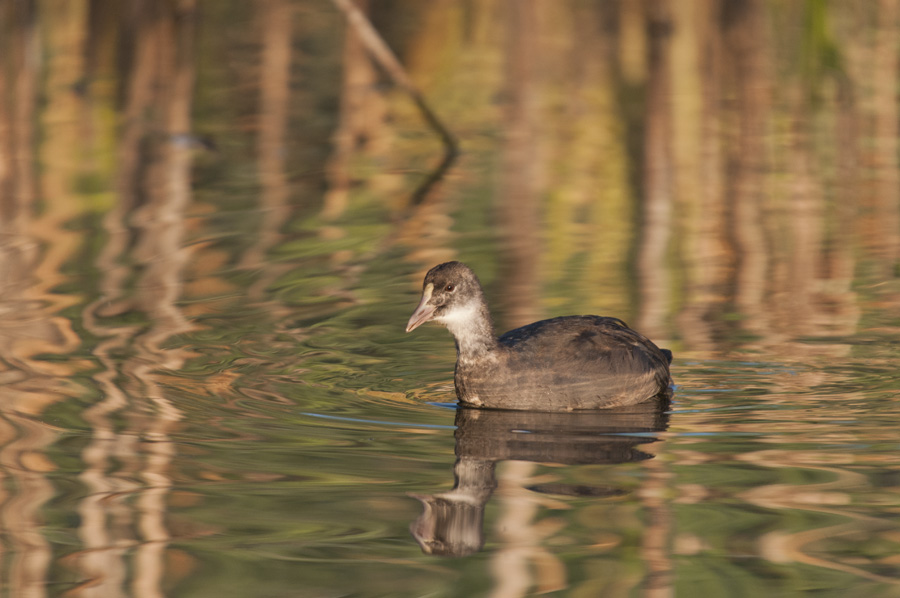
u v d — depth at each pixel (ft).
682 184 67.26
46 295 48.37
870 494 30.48
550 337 40.14
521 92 90.02
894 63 93.04
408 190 66.08
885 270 52.44
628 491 31.07
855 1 100.22
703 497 30.55
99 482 31.37
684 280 51.19
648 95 88.07
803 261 53.78
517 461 33.58
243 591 25.36
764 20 102.58
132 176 67.51
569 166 71.05
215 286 50.34
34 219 59.11
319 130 79.66
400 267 53.11
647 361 39.73
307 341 44.62
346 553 27.35
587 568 26.45
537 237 57.41
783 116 82.38
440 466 33.09
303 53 99.60
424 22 103.60
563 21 109.09
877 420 36.47
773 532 28.30
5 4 98.12
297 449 34.24
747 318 46.70
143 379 39.91
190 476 31.96
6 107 81.61
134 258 53.57
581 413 38.55
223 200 63.52
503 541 28.02
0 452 33.32
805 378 40.68
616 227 59.21
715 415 37.55
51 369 40.45
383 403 39.04
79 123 78.33
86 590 25.32
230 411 37.40
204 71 92.32
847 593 25.20
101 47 96.94
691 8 101.40
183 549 27.53
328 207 62.59
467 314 39.17
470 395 39.32
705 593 25.25
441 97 89.04
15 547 27.48
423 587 25.50
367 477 32.12
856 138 77.05
